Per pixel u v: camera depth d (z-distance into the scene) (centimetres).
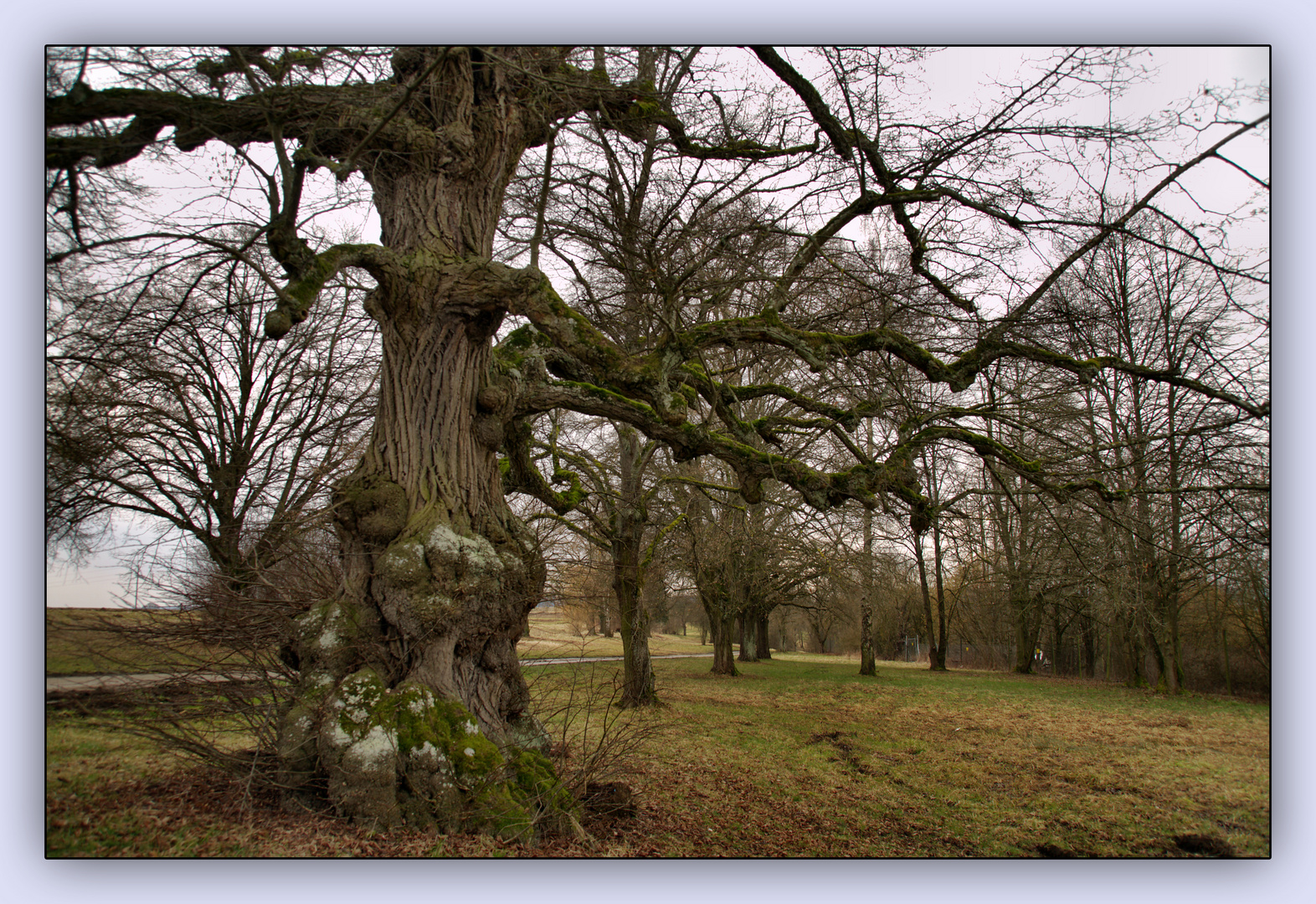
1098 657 2800
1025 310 700
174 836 453
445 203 625
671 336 662
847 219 745
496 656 599
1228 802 850
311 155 552
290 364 1250
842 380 823
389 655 552
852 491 715
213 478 1145
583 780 618
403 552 548
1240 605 1939
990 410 777
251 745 661
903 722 1421
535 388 675
